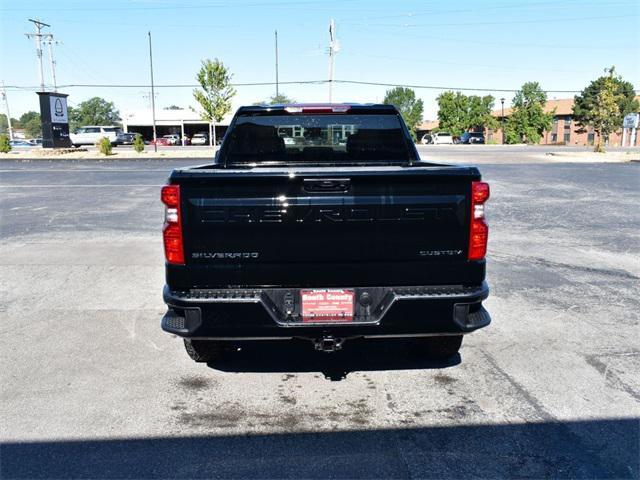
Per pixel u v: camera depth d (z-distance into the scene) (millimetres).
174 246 3479
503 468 3105
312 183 3418
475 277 3592
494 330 5270
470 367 4438
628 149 50875
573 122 90188
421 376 4285
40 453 3266
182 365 4512
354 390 4059
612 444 3336
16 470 3096
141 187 17641
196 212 3430
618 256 8352
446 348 4422
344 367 4453
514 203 14039
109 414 3719
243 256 3482
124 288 6676
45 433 3482
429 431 3488
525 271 7480
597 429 3504
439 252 3541
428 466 3125
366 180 3428
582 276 7223
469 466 3123
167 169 25031
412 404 3842
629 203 14039
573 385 4117
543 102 87188
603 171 24078
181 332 3533
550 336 5117
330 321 3549
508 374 4312
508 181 19641
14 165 27828
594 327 5348
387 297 3543
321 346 3605
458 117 92750
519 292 6516
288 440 3395
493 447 3307
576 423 3578
